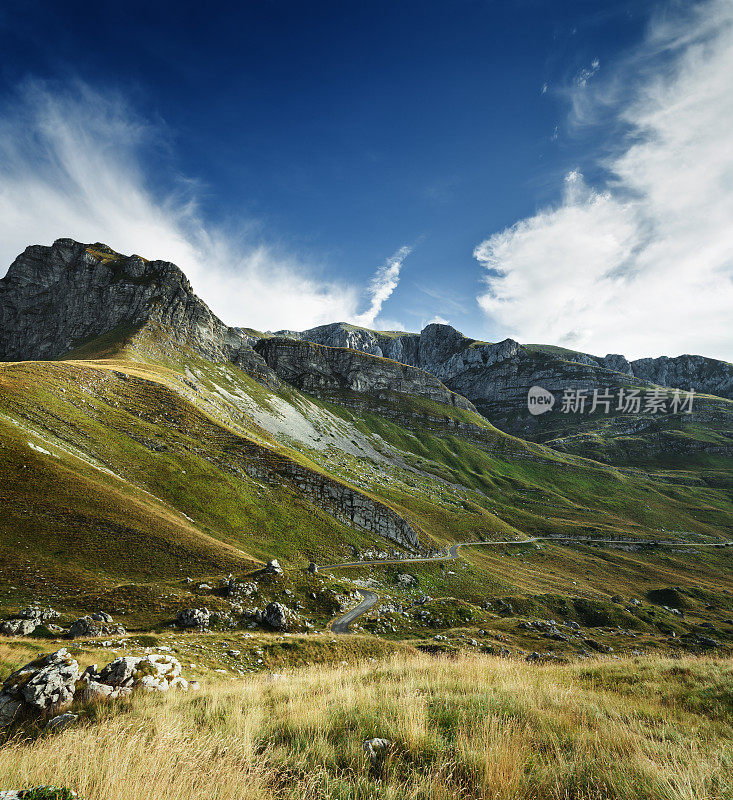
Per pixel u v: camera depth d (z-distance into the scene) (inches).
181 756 225.5
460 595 3821.4
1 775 210.2
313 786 193.8
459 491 7815.0
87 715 387.9
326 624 2295.8
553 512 7445.9
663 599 4242.1
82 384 4591.5
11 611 1668.3
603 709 365.1
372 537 4643.2
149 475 3767.2
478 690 399.5
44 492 2573.8
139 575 2285.9
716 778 208.8
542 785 203.9
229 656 1305.4
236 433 5270.7
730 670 538.3
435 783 195.8
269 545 3767.2
